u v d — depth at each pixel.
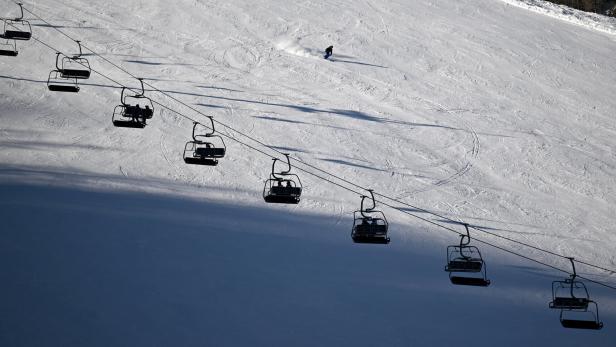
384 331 34.62
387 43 80.19
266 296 36.75
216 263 39.56
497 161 59.91
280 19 82.19
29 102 57.34
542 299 40.56
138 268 37.94
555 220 51.91
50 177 47.59
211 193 48.94
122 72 65.00
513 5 100.56
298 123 61.19
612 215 53.66
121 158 51.75
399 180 54.75
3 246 38.31
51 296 34.28
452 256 44.38
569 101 73.06
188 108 60.53
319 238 44.62
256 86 67.00
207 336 32.41
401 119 64.94
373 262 42.34
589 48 87.81
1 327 31.33
